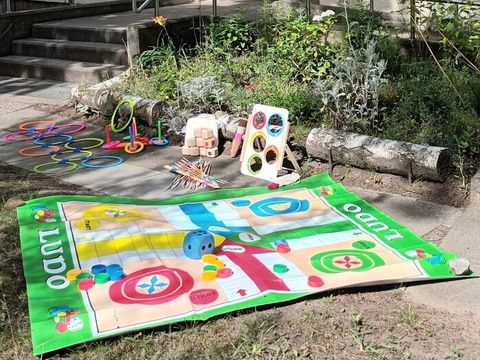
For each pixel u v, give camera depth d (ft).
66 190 10.53
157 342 6.53
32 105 15.87
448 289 7.36
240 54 16.05
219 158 11.98
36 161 12.11
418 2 14.20
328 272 7.63
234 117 12.50
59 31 19.67
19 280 7.70
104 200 9.98
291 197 10.00
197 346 6.46
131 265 7.88
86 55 18.37
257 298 7.09
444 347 6.35
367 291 7.38
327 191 10.12
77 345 6.43
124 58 17.63
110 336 6.51
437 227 8.98
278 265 7.72
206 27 16.80
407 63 13.33
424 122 11.43
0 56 19.66
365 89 11.82
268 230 8.87
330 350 6.33
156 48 16.12
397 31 14.01
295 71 14.08
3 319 6.96
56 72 18.04
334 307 7.06
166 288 7.32
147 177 11.17
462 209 9.52
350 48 13.05
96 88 14.76
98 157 12.25
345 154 10.71
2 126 14.30
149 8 23.13
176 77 14.49
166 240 8.55
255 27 16.12
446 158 10.11
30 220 9.22
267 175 10.90
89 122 14.43
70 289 7.38
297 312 6.95
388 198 9.96
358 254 8.08
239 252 8.18
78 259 8.08
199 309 6.91
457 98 11.77
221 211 9.55
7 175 11.34
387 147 10.27
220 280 7.47
